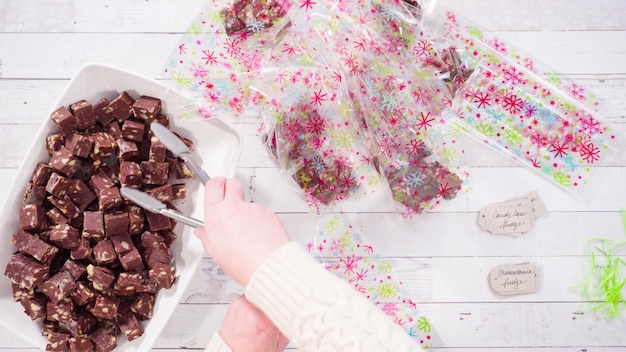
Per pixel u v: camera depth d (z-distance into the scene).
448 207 1.01
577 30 1.01
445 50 0.97
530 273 1.01
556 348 1.02
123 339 0.94
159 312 0.93
